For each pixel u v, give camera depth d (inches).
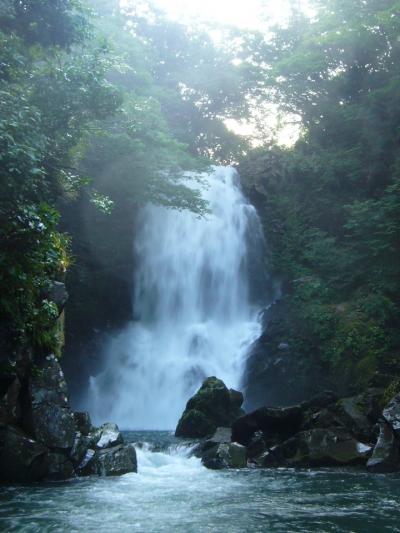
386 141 974.4
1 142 278.8
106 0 1121.4
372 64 1082.7
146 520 224.8
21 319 334.0
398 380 435.8
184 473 357.4
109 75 990.4
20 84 410.0
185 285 1030.4
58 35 470.0
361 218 799.7
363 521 221.9
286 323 848.9
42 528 211.0
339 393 703.1
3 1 423.2
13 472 306.0
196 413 527.8
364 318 745.6
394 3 1018.1
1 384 325.7
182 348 958.4
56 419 339.0
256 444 419.8
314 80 1135.6
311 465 383.2
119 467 349.4
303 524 216.8
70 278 889.5
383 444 374.6
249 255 1076.5
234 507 251.1
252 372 835.4
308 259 938.1
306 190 1081.4
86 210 897.5
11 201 287.6
